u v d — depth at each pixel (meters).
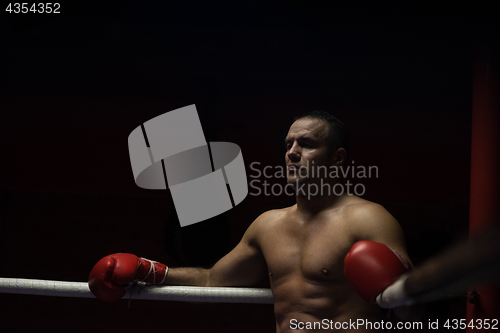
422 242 3.88
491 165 1.96
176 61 3.63
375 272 1.20
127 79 4.07
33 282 1.79
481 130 2.04
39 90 4.15
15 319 4.10
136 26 3.49
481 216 1.93
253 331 4.08
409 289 0.89
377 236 1.41
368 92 4.02
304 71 3.69
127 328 4.12
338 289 1.46
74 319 4.12
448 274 0.62
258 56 3.59
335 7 3.19
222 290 1.70
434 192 3.94
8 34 3.75
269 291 1.69
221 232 3.75
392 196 3.97
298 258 1.56
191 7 3.43
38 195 4.20
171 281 1.80
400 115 4.03
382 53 3.47
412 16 3.09
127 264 1.69
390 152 4.01
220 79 4.05
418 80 3.75
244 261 1.77
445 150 3.96
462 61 3.33
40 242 4.17
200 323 4.11
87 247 4.16
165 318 4.13
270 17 3.43
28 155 4.16
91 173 4.14
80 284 1.80
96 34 3.65
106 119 4.15
